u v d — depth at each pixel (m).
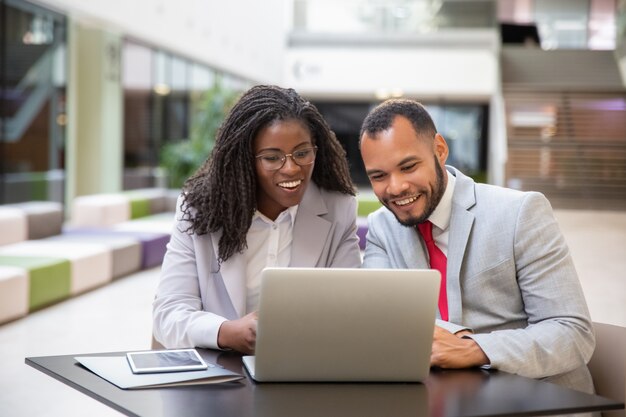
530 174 16.59
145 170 13.89
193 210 2.43
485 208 2.29
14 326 5.44
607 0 24.19
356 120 22.73
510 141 17.05
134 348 4.87
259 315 1.79
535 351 2.01
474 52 20.45
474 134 21.92
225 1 16.36
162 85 14.40
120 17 11.52
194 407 1.66
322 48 21.16
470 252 2.27
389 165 2.11
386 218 2.48
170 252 2.47
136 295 6.74
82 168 12.29
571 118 17.81
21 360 4.52
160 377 1.85
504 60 20.58
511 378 1.92
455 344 2.03
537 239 2.21
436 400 1.74
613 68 20.02
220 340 2.16
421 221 2.20
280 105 2.31
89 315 5.86
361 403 1.71
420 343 1.84
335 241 2.59
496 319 2.24
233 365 2.03
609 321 5.70
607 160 16.45
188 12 14.17
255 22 18.66
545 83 20.12
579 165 16.47
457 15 20.64
